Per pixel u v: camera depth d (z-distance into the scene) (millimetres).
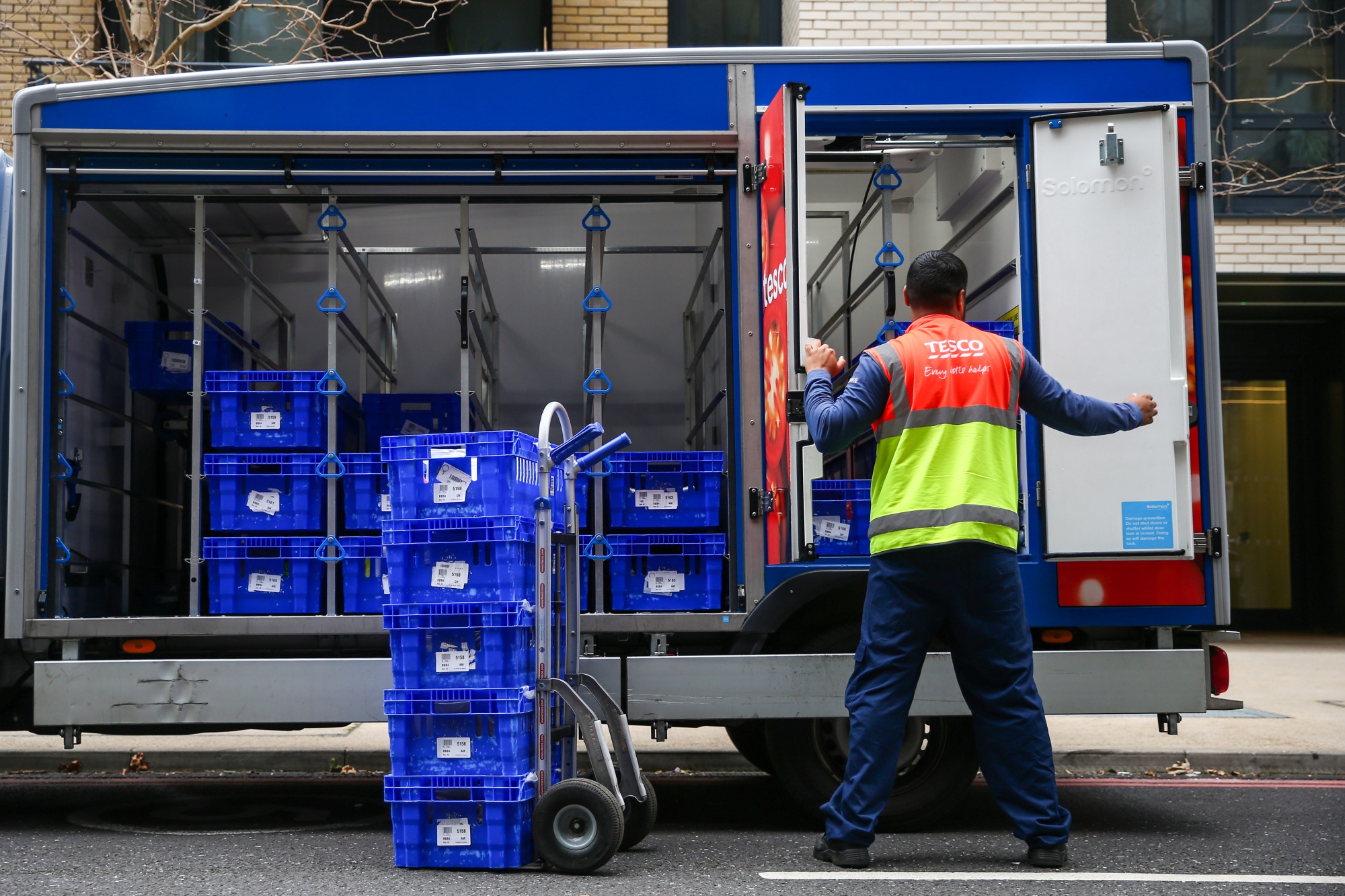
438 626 3961
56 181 4844
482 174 4875
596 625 4754
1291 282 11148
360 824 4891
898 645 3881
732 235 4871
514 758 3918
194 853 4266
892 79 4812
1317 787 5754
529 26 10609
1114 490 4621
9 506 4680
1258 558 13328
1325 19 11250
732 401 4848
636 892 3637
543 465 4039
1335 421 12992
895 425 3910
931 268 4086
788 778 4684
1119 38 11133
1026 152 4812
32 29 9836
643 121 4809
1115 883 3746
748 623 4723
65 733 4625
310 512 4957
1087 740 6551
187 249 6551
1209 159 4781
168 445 6492
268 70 4785
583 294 7188
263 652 4910
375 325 7098
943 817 4965
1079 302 4656
